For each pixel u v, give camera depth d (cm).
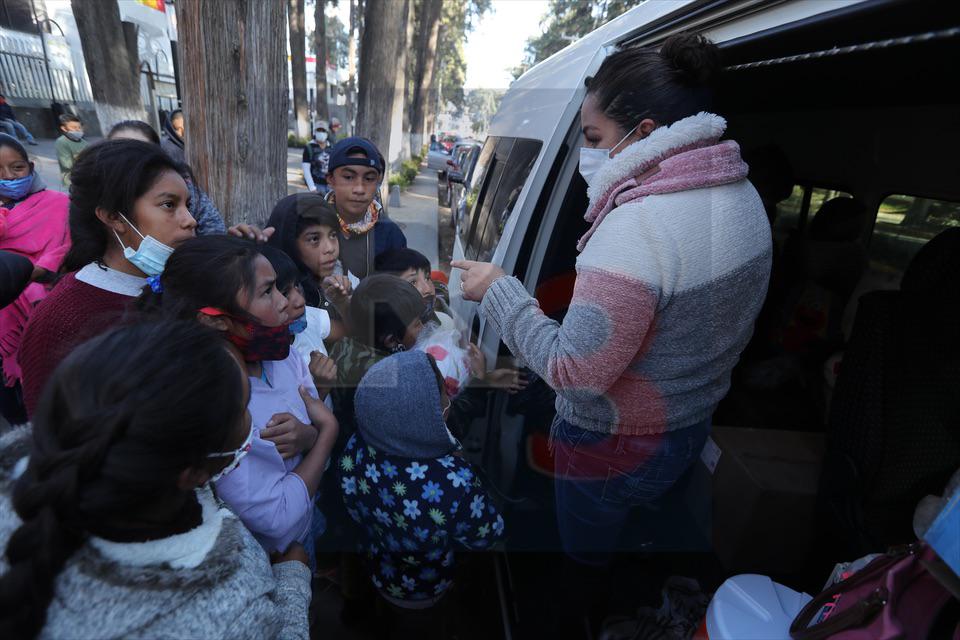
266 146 225
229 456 81
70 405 62
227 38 205
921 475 128
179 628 63
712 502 165
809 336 220
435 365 119
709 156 94
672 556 160
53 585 60
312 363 125
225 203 222
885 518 132
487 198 198
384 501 126
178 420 63
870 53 93
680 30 127
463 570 165
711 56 100
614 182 99
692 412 112
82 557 62
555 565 152
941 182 181
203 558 69
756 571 155
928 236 190
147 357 66
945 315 131
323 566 169
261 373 113
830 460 145
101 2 675
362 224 122
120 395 62
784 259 240
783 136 227
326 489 141
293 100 1302
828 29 88
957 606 72
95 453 60
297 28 1263
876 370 135
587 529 131
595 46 168
